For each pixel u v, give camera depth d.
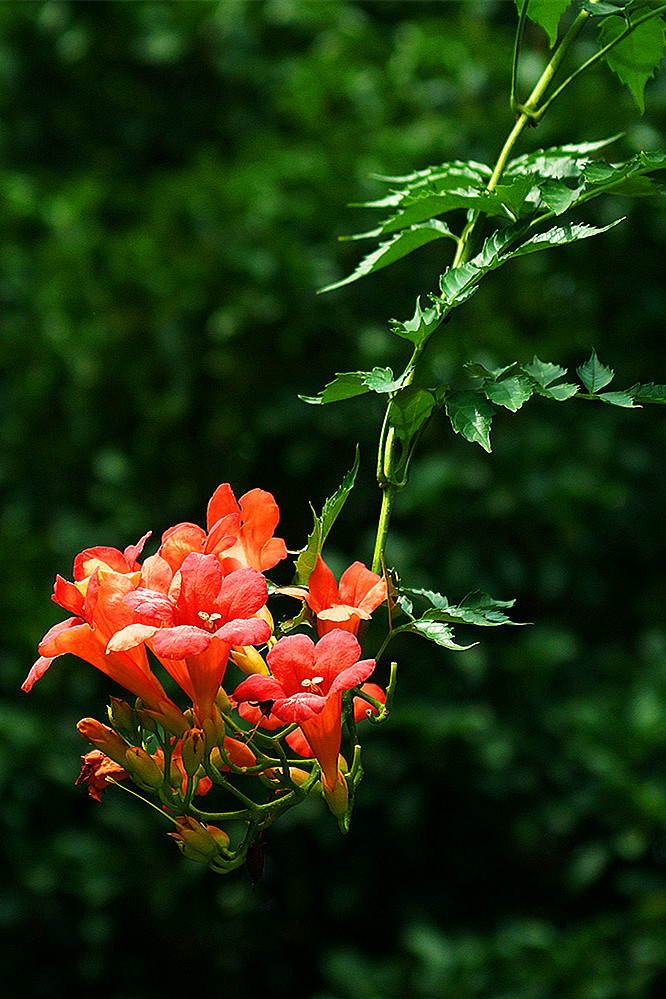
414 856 4.61
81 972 4.78
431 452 4.73
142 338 5.00
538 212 1.98
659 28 2.03
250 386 4.85
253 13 5.64
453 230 4.76
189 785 1.73
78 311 5.15
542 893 4.76
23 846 4.64
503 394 1.83
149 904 4.73
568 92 4.76
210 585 1.64
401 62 5.15
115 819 4.70
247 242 4.82
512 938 4.39
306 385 4.80
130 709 1.78
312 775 1.78
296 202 4.86
